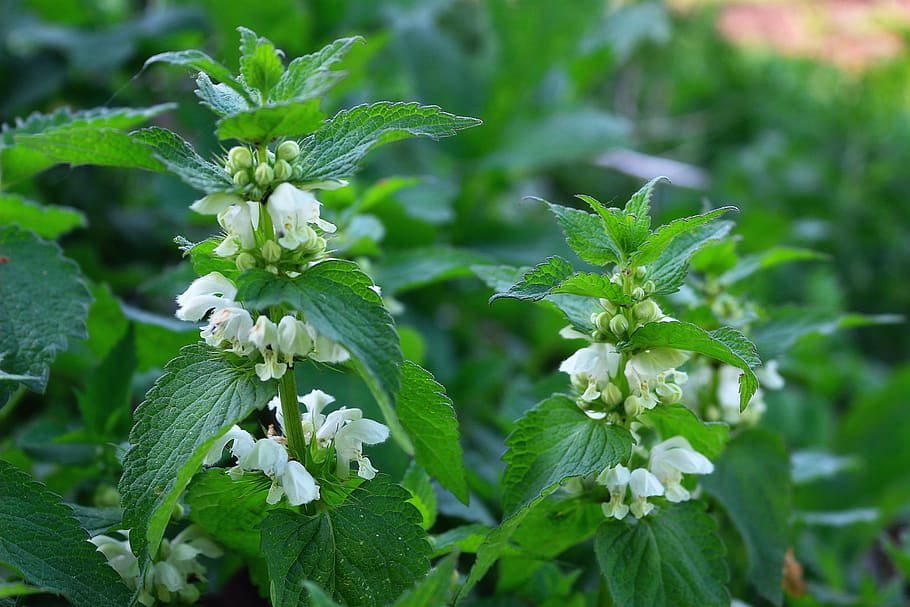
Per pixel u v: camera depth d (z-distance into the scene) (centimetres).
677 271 59
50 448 69
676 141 174
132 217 107
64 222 72
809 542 86
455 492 60
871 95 170
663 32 135
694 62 189
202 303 57
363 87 132
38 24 119
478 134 121
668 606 59
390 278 75
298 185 57
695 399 68
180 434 57
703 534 60
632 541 60
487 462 80
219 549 62
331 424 59
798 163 160
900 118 168
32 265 64
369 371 54
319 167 57
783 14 211
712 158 176
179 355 58
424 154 127
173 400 57
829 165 162
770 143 165
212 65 55
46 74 107
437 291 99
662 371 59
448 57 125
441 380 85
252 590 74
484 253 107
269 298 55
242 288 55
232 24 103
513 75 124
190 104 98
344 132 57
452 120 57
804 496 101
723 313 68
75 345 78
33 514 58
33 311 63
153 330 71
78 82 113
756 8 215
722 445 62
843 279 146
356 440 59
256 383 57
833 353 130
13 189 91
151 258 105
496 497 72
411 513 59
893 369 141
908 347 143
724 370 68
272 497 58
